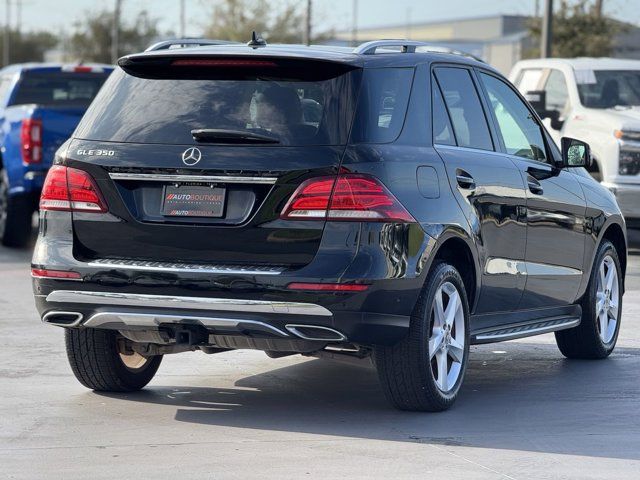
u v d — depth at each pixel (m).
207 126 14.70
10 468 12.88
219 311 14.33
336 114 14.50
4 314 24.31
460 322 15.95
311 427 14.86
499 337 17.03
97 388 16.81
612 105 37.19
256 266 14.31
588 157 18.86
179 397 16.64
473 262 16.16
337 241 14.16
